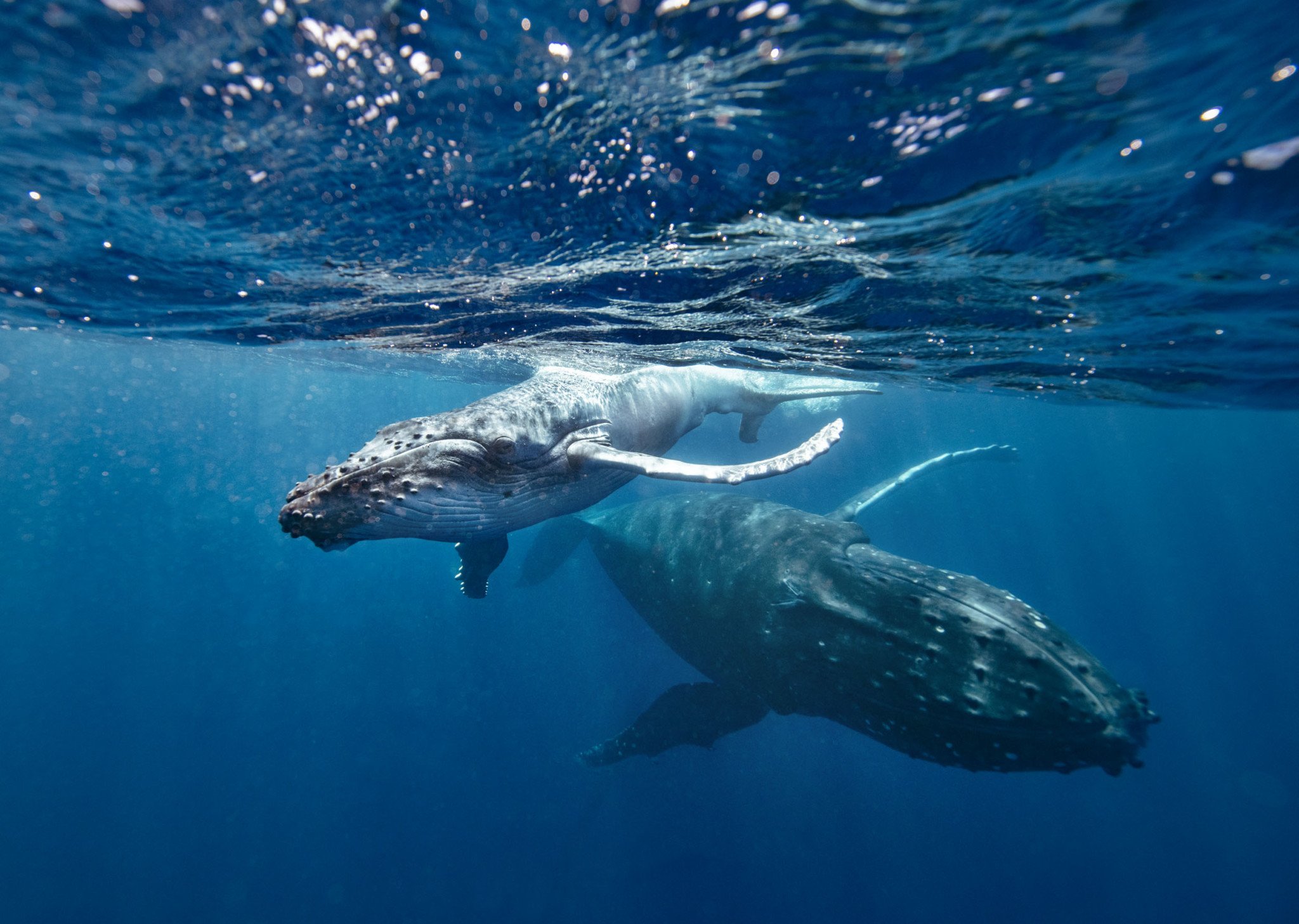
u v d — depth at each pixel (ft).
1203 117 11.03
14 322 41.11
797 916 61.05
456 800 78.79
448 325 30.60
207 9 10.00
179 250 21.61
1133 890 75.82
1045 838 82.02
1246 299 20.97
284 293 26.63
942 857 71.97
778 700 28.53
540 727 88.84
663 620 37.99
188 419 222.07
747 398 36.94
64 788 86.17
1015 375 36.83
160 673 114.83
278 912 67.46
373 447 16.70
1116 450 253.03
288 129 13.35
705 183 14.44
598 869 65.98
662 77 11.15
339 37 10.64
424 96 12.10
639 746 34.63
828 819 71.92
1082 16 9.16
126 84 11.85
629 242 18.16
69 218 19.03
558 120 12.71
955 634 21.33
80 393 162.50
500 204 16.47
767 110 11.75
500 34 10.43
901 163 13.10
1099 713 18.62
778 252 18.45
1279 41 9.30
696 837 66.64
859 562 25.77
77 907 69.36
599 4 9.66
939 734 21.49
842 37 9.87
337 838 75.87
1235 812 97.50
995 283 20.95
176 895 70.23
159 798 84.02
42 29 10.36
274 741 93.15
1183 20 9.06
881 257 18.60
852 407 97.76
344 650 116.57
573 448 20.62
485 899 65.72
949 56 10.12
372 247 20.12
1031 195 14.23
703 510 38.17
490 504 18.61
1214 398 40.42
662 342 30.04
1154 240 16.46
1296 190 13.25
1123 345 27.94
